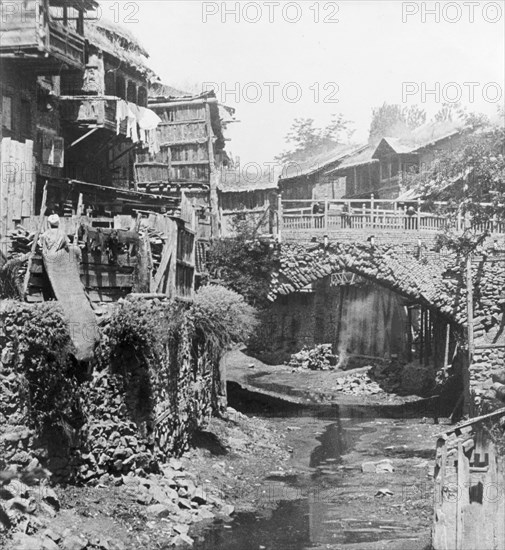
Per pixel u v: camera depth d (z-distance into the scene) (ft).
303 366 165.78
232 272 106.42
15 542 39.99
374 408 115.44
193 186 130.52
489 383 92.73
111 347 53.57
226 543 49.37
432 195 108.27
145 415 55.67
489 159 98.32
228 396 113.50
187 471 61.87
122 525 47.91
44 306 48.49
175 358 64.18
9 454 46.16
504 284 105.29
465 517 43.16
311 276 107.65
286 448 82.79
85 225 57.31
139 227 62.69
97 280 58.39
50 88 98.12
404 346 147.02
